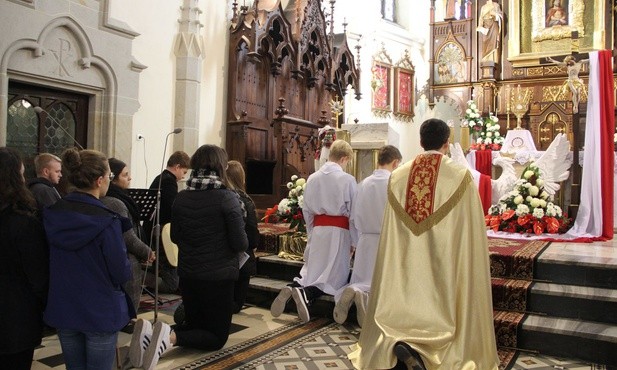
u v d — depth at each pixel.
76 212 2.63
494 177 9.82
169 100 8.13
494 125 11.52
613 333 4.04
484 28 12.12
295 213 6.32
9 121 6.17
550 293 4.58
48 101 6.57
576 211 7.64
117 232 2.69
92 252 2.64
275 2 9.22
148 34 7.71
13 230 2.62
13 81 6.11
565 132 11.29
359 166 7.72
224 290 4.00
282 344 4.41
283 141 8.71
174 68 8.19
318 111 10.64
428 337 3.36
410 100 15.33
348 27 13.36
